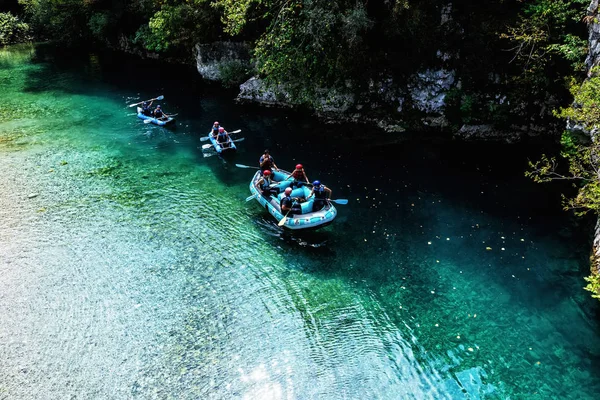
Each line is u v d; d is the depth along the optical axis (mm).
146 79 28766
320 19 17000
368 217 14016
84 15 36094
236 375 8852
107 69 31406
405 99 19562
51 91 26594
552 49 15477
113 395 8453
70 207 14461
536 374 8883
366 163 17266
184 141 19719
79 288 11086
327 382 8719
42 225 13492
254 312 10406
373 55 19188
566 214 13891
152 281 11320
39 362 9133
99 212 14227
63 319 10180
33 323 10070
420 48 18359
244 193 15523
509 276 11484
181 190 15664
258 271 11758
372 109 20234
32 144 19156
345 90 20328
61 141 19578
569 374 8859
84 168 17094
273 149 18641
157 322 10094
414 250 12523
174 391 8523
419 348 9516
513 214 13953
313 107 21609
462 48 17734
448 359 9258
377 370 8992
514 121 17922
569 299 10711
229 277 11523
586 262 11859
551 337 9711
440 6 17500
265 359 9211
